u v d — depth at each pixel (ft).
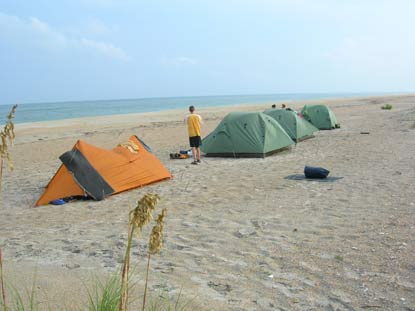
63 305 11.14
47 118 196.24
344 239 18.40
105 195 29.99
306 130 61.57
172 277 14.66
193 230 20.86
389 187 27.86
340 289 13.60
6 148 8.00
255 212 23.98
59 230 22.34
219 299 12.78
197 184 33.30
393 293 13.07
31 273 14.05
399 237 18.02
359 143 53.06
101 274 14.23
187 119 44.11
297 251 17.29
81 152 31.30
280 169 38.50
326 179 32.45
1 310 9.95
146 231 21.06
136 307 11.41
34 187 35.70
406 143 49.44
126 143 35.47
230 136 48.08
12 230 22.79
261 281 14.42
